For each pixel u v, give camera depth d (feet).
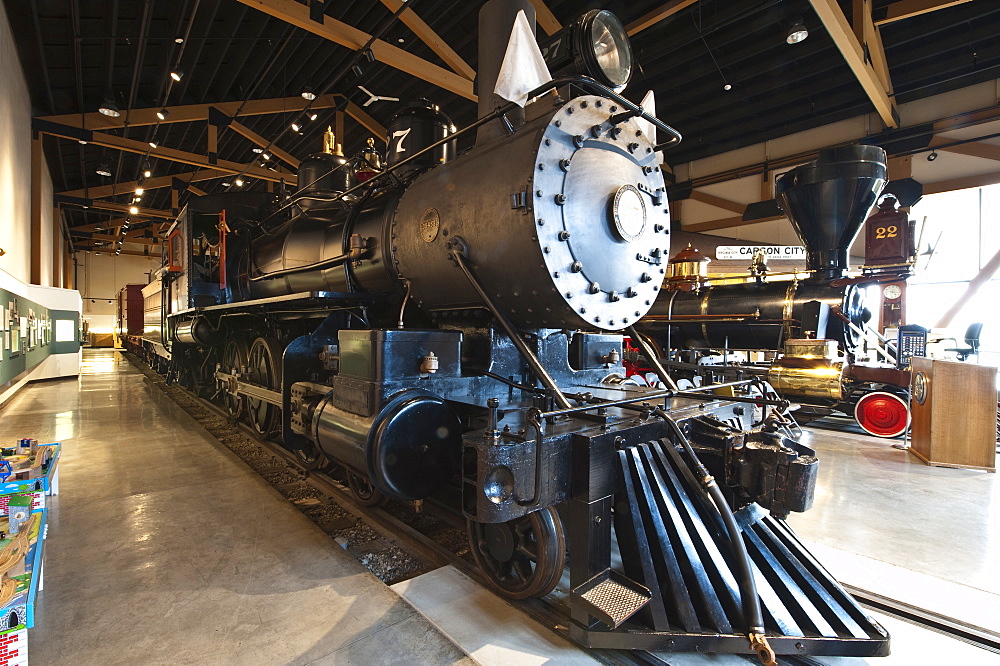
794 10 27.61
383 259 11.32
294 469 14.16
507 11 10.72
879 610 7.59
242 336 19.47
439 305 10.62
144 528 10.12
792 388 21.29
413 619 7.06
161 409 24.57
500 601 7.55
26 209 38.34
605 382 11.78
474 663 6.16
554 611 7.33
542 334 10.48
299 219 16.67
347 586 7.93
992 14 28.63
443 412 8.65
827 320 23.49
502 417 7.71
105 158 52.08
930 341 25.29
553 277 7.80
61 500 11.76
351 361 9.07
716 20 27.48
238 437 18.30
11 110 31.19
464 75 29.71
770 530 7.44
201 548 9.23
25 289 33.47
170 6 30.35
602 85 8.81
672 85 35.22
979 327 29.30
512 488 5.96
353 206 13.34
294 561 8.73
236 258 21.54
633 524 6.61
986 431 15.37
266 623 6.92
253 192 23.11
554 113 8.21
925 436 16.40
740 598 6.28
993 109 34.12
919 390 17.11
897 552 9.52
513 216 7.98
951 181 37.14
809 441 19.69
